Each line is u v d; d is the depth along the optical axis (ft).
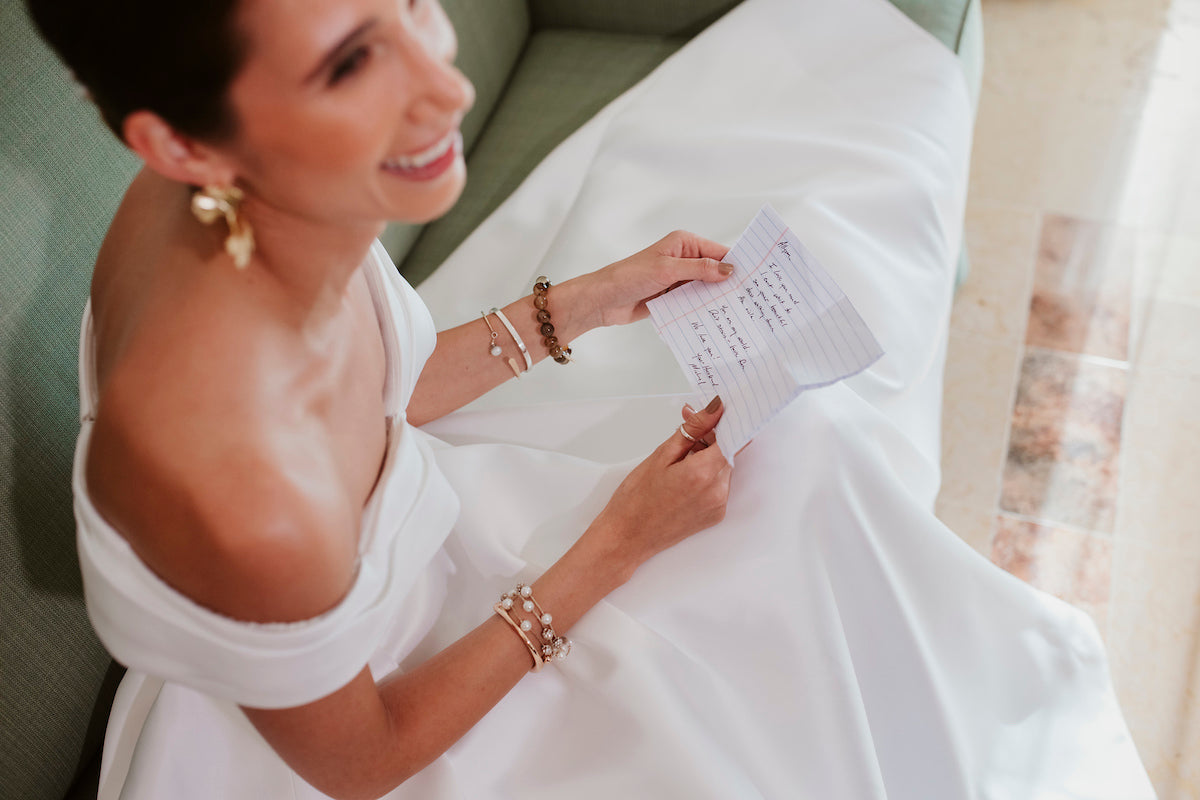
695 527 3.08
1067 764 3.40
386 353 2.94
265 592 2.15
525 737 3.04
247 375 2.15
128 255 2.34
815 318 2.99
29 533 2.86
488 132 5.18
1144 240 6.38
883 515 3.20
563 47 5.50
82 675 3.12
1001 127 7.04
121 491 2.10
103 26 1.65
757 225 3.30
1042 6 7.71
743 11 4.89
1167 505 5.36
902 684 3.25
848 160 4.29
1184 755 4.63
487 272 4.41
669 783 2.84
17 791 2.94
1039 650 3.43
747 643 3.09
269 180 1.95
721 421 2.99
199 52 1.66
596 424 3.64
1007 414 5.74
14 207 2.83
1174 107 7.03
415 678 2.84
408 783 2.90
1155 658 4.90
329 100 1.79
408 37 1.81
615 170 4.53
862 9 4.79
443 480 2.96
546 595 2.96
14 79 2.87
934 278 4.29
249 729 2.93
